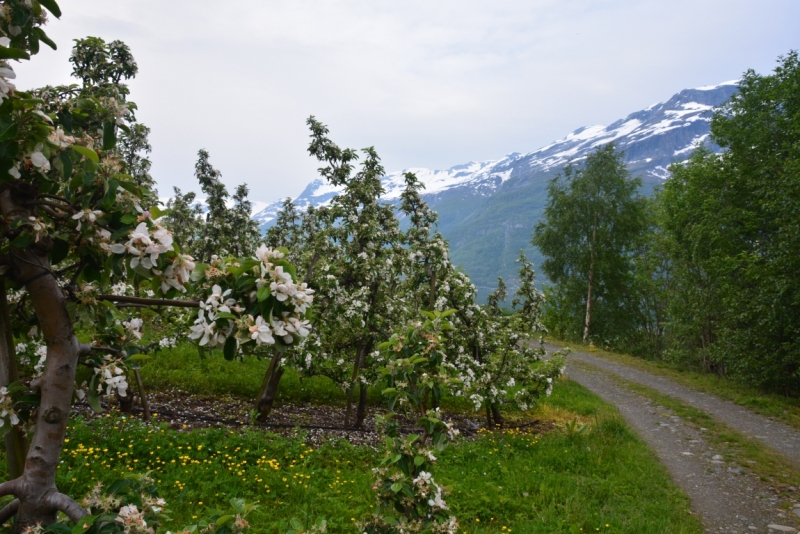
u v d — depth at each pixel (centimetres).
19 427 246
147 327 973
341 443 839
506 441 1039
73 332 234
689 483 936
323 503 607
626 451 1053
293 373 1265
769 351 1741
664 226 2442
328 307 929
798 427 1399
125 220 219
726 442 1223
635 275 3075
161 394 956
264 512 562
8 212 221
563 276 3244
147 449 640
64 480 519
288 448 756
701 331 2286
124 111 303
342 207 1000
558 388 1697
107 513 214
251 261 230
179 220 1719
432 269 1127
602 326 3108
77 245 235
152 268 227
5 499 447
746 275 1755
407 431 1038
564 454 984
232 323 227
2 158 194
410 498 384
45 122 209
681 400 1666
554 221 3206
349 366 1038
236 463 661
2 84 190
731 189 1981
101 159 270
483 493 727
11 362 237
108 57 771
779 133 1859
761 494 899
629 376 2077
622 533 657
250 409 973
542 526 648
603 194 3069
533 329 1364
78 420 674
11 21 219
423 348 441
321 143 997
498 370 1137
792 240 1592
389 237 1057
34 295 224
